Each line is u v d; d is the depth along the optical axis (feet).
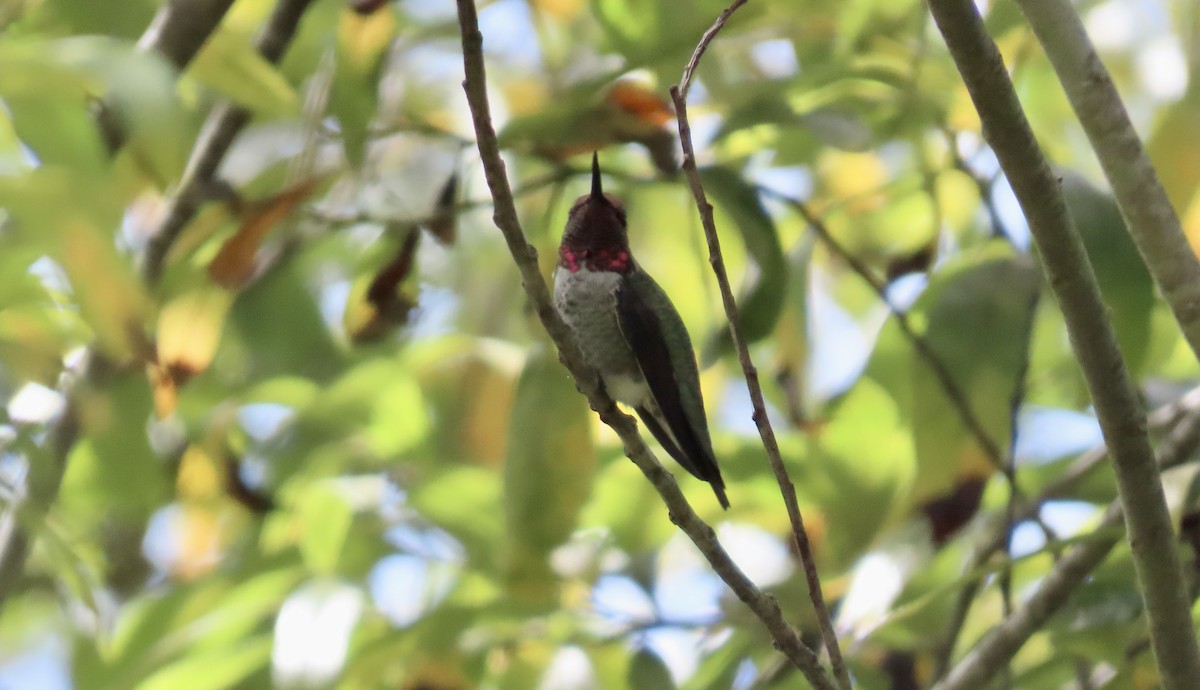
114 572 40.34
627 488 35.22
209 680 27.96
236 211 27.99
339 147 34.01
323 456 37.11
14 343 24.98
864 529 31.01
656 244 38.78
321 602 26.91
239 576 32.27
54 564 23.39
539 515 28.07
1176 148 26.84
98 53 18.33
